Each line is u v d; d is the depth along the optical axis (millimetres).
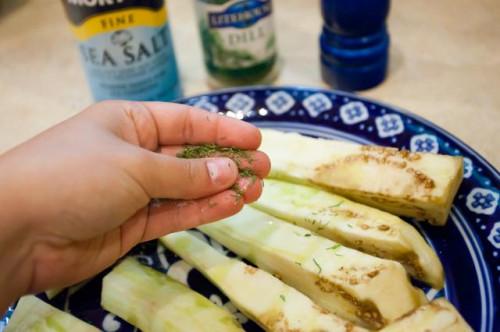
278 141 402
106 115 335
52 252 320
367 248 356
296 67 499
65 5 414
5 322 347
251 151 356
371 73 458
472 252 348
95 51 423
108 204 304
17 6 601
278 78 491
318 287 338
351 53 448
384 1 430
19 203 292
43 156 297
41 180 293
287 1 562
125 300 349
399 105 449
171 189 313
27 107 495
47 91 507
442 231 362
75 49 545
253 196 343
